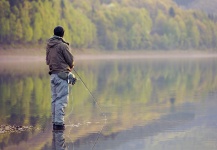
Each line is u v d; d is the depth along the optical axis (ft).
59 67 54.29
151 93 97.55
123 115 64.18
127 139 46.52
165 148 41.88
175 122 57.11
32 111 69.67
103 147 42.80
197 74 170.60
